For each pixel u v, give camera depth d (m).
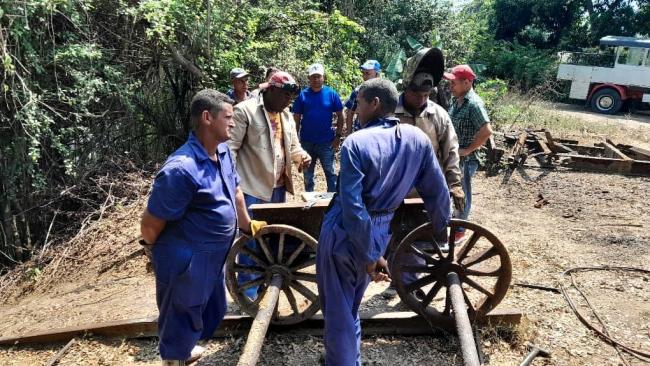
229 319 3.59
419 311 3.47
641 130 13.73
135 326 3.62
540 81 20.81
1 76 6.10
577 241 5.48
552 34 26.72
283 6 10.37
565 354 3.34
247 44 8.94
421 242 3.54
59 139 6.94
